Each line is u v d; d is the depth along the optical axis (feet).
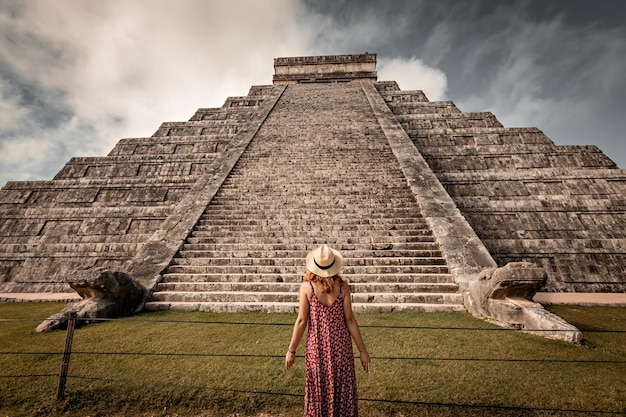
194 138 62.44
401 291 27.32
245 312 25.02
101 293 23.43
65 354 13.46
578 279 37.58
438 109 70.90
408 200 39.45
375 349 17.19
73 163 56.34
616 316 25.30
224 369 15.12
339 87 85.66
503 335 19.34
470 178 48.96
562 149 51.90
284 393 13.07
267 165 48.39
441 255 30.96
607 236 40.81
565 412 11.92
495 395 12.83
